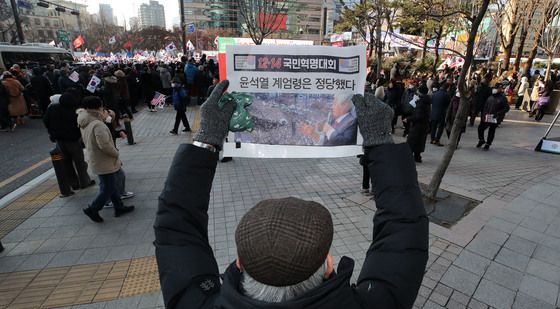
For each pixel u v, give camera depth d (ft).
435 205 14.69
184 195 2.99
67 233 13.20
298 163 21.99
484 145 26.68
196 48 165.27
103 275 10.62
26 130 32.53
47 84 36.55
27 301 9.49
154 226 3.03
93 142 12.89
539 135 31.04
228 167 21.18
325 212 2.29
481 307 8.86
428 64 61.11
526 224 12.99
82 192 17.20
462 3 27.32
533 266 10.45
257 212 2.20
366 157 3.27
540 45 52.03
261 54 6.29
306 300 1.99
